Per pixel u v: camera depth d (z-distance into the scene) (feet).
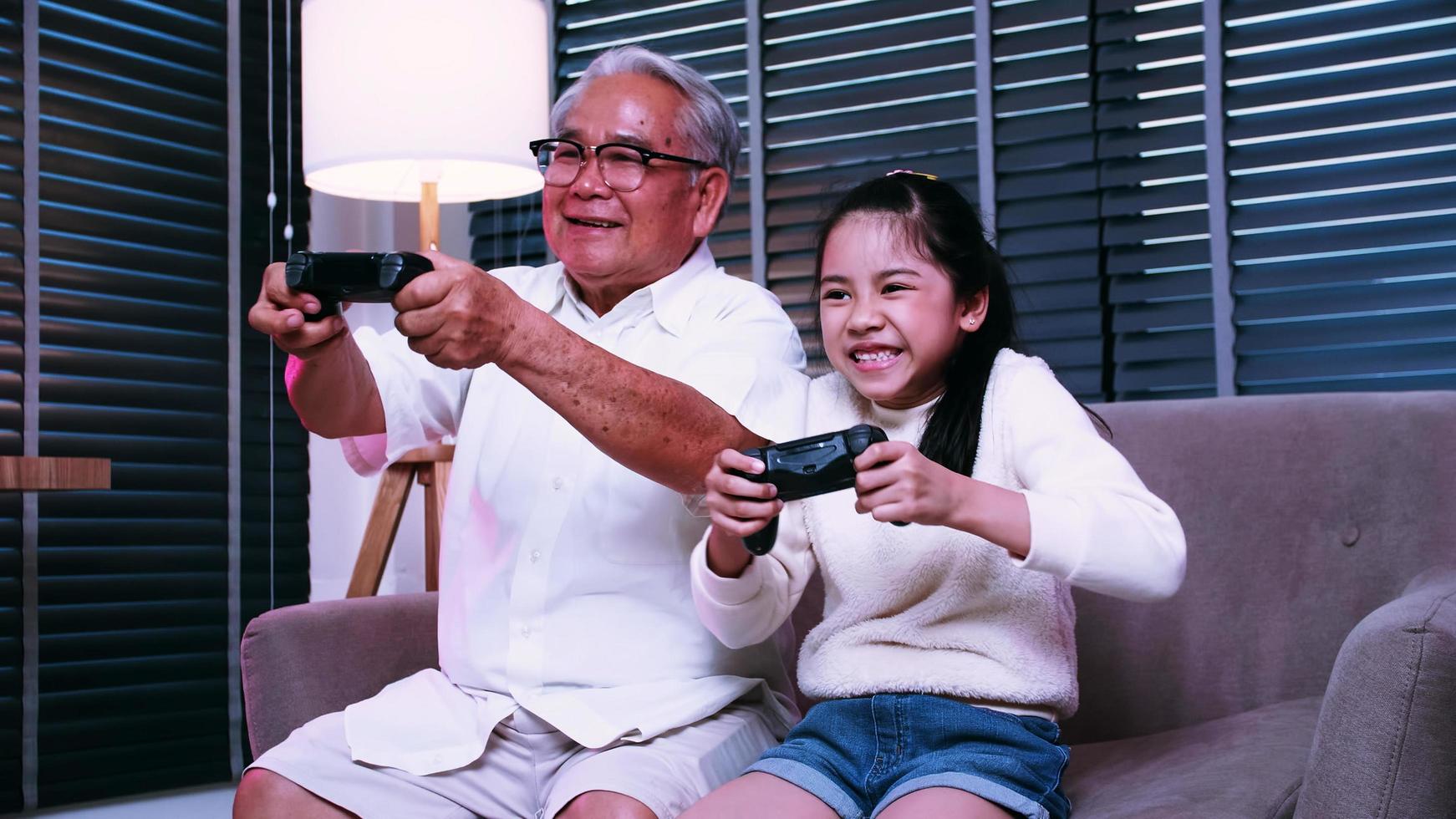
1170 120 7.47
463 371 4.62
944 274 3.83
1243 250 7.18
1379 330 6.85
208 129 8.76
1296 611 4.39
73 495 8.04
